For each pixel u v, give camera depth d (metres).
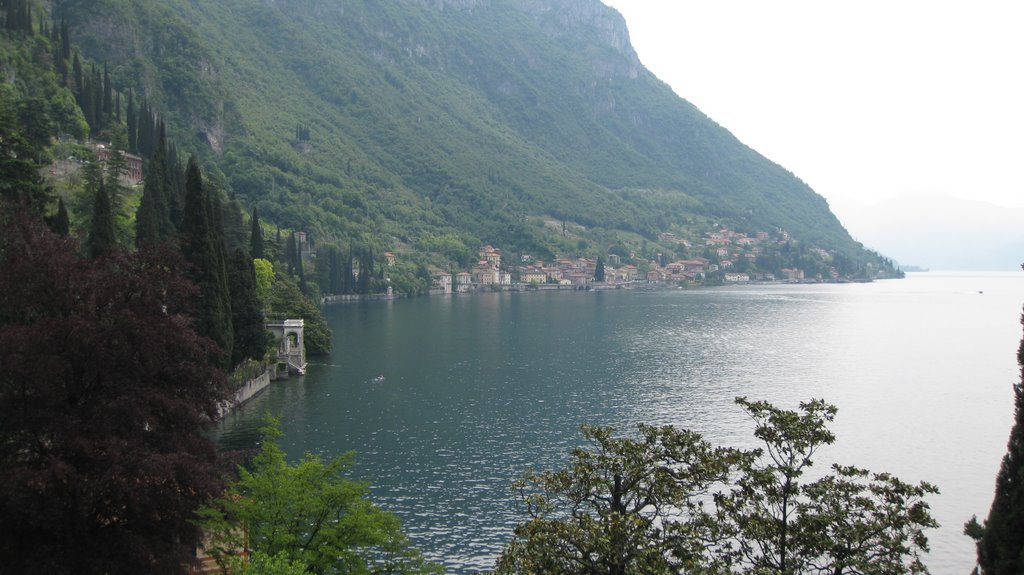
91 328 28.56
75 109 150.38
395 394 99.06
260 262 127.00
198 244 74.81
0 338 27.20
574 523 25.62
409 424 82.94
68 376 29.14
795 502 25.89
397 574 35.50
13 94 132.88
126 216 102.00
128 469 26.62
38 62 161.00
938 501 61.56
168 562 28.94
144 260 33.56
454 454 71.69
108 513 28.67
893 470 69.25
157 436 30.22
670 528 25.08
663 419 85.69
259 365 99.69
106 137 152.50
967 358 139.38
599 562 25.00
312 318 135.75
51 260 29.98
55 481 25.92
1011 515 23.62
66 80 166.75
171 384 31.95
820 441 25.28
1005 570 23.52
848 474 28.06
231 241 130.62
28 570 26.27
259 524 32.59
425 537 52.56
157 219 90.00
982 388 108.62
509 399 96.88
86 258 32.88
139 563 28.09
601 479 27.12
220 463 32.59
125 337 29.70
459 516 56.34
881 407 95.31
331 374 113.69
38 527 27.53
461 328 184.00
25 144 68.94
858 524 24.00
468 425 82.81
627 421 85.00
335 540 32.00
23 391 28.06
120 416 28.45
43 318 29.28
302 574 26.34
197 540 32.16
